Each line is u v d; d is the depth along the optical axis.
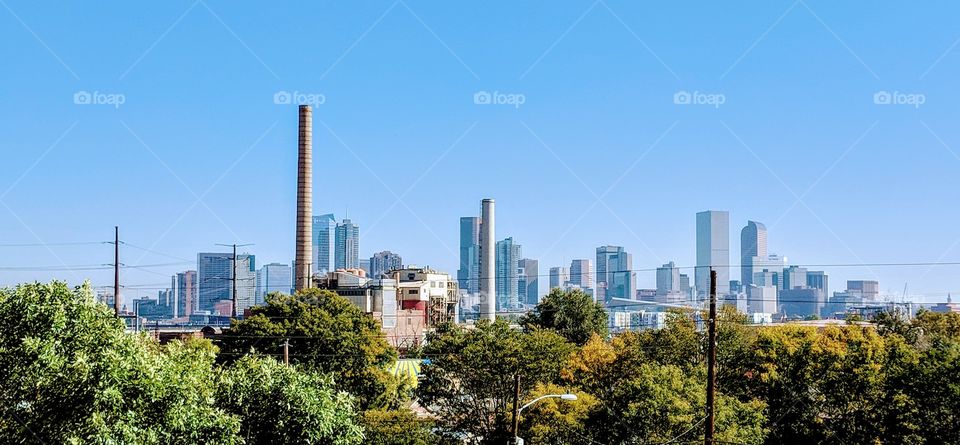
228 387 34.62
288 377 35.66
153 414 29.73
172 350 33.53
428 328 169.38
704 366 66.75
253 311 88.56
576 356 71.06
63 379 29.12
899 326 97.69
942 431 54.00
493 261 195.75
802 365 62.66
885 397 57.31
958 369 54.56
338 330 82.88
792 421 61.94
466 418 65.31
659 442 52.81
